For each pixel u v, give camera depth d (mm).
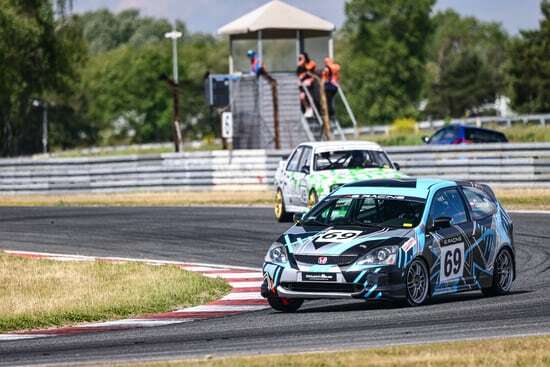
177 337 29578
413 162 83188
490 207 36844
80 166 93938
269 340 28203
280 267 33031
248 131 107875
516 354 24062
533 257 47250
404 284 32656
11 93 178250
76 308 34906
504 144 80438
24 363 25938
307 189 59156
